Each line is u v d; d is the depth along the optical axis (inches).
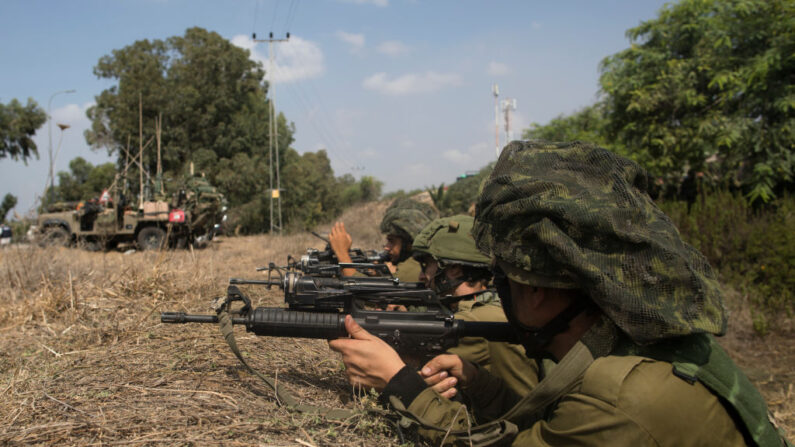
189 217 570.6
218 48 1187.9
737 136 332.5
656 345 46.3
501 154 52.7
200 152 1162.6
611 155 47.8
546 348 54.2
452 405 62.3
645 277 43.1
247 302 67.9
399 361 63.7
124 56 1179.3
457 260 92.1
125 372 82.6
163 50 1198.9
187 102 1137.4
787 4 342.0
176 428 61.1
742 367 206.8
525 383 74.9
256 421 64.2
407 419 60.9
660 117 380.2
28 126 1120.8
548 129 687.1
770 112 337.7
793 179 328.5
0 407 67.7
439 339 67.7
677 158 372.8
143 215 573.9
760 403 46.8
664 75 370.3
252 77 1273.4
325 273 74.9
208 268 207.2
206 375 81.5
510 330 66.1
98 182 1626.5
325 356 102.7
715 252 284.2
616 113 406.9
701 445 43.1
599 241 44.3
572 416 45.8
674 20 393.1
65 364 88.4
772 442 45.3
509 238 48.4
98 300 146.4
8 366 90.9
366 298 69.9
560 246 44.3
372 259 156.5
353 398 77.2
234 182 1197.1
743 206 306.8
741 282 268.1
